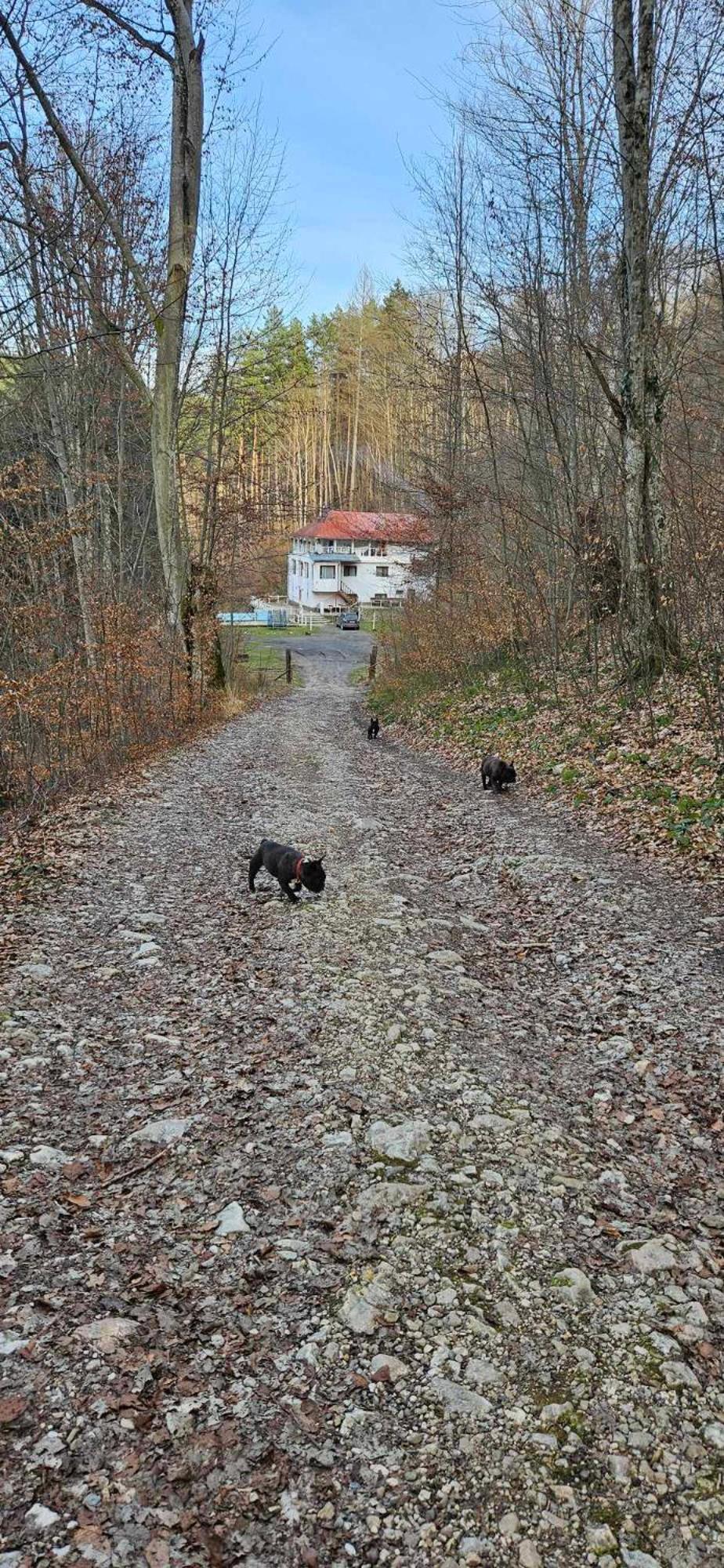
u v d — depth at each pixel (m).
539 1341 3.43
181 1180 4.41
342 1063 5.57
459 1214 4.16
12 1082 5.26
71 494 18.41
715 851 9.10
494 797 13.81
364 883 9.50
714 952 6.99
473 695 22.05
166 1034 5.98
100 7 14.17
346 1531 2.68
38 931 7.68
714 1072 5.32
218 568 26.45
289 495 27.88
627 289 13.45
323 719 28.14
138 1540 2.61
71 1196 4.22
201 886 9.41
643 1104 5.11
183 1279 3.72
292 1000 6.52
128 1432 2.97
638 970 6.85
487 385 22.80
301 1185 4.37
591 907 8.35
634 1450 2.97
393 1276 3.75
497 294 20.78
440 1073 5.49
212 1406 3.09
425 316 30.64
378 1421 3.06
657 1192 4.35
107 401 21.70
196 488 27.06
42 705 12.95
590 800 12.05
